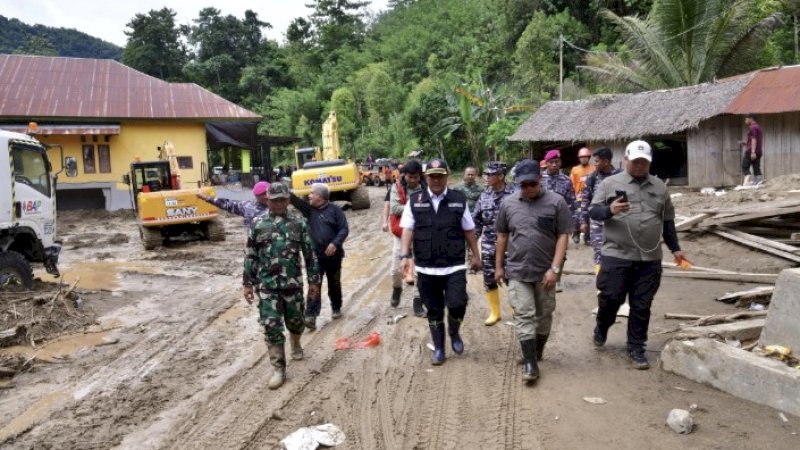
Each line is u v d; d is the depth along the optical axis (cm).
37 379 603
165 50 8600
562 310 736
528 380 506
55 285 1050
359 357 612
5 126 2709
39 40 11219
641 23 2566
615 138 1945
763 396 445
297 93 7125
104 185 2877
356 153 5344
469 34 5241
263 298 550
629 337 541
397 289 805
